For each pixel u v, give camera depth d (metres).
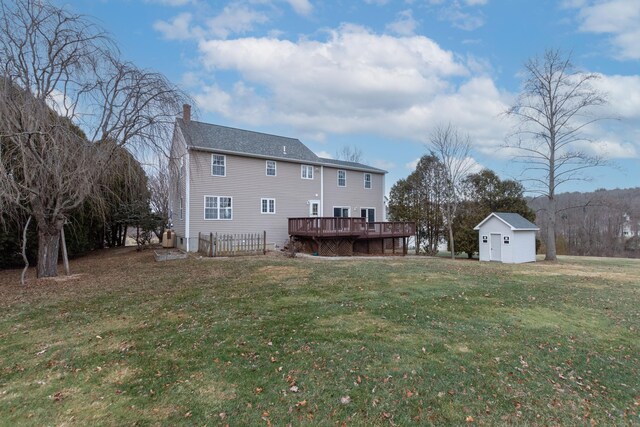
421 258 18.67
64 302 7.07
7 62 8.52
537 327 5.79
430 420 3.14
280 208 20.50
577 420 3.24
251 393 3.50
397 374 3.93
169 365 4.11
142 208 19.14
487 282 9.58
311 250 18.30
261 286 8.48
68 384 3.68
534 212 26.95
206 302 6.91
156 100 10.59
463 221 24.70
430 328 5.49
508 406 3.42
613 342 5.24
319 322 5.66
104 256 17.20
